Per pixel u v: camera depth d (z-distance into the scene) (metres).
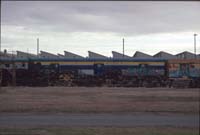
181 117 20.16
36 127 16.14
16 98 32.22
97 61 55.78
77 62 55.69
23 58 55.12
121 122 18.05
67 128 15.92
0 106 25.19
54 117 19.94
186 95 36.16
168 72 55.31
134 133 14.82
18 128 15.79
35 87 50.53
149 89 46.97
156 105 26.41
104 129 15.72
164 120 18.88
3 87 48.91
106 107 24.89
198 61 55.19
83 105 26.25
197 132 15.18
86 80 54.81
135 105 26.41
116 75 55.31
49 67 55.22
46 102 28.56
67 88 48.28
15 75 53.72
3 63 54.12
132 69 55.66
